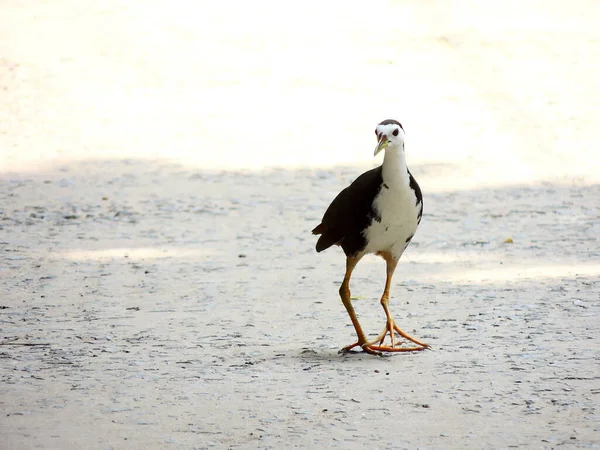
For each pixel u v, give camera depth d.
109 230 17.17
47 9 39.62
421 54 33.53
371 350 10.12
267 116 27.80
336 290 13.05
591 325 10.88
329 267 14.48
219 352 10.20
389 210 9.91
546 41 34.88
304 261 14.88
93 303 12.38
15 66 33.28
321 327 11.23
